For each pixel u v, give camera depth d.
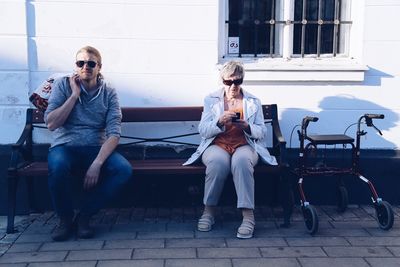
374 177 5.41
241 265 4.02
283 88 5.35
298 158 5.32
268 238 4.56
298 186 4.96
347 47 5.54
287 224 4.82
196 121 5.30
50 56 5.18
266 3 5.45
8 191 4.67
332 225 4.89
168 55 5.25
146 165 4.91
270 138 5.38
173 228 4.80
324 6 5.48
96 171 4.48
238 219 5.04
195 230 4.75
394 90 5.39
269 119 5.24
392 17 5.32
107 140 4.68
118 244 4.42
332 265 4.04
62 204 4.50
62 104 4.66
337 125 5.41
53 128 4.58
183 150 5.36
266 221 5.00
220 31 5.38
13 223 4.67
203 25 5.24
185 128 5.37
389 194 5.43
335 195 5.43
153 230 4.75
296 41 5.51
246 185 4.56
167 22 5.22
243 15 5.46
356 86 5.38
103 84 4.80
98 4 5.16
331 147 5.42
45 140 5.25
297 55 5.52
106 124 4.80
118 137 4.73
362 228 4.81
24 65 5.14
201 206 5.39
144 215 5.16
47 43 5.16
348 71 5.29
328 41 5.53
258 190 5.39
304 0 5.45
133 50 5.23
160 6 5.20
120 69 5.25
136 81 5.27
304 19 5.46
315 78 5.30
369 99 5.39
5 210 5.19
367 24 5.33
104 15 5.18
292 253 4.25
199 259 4.12
